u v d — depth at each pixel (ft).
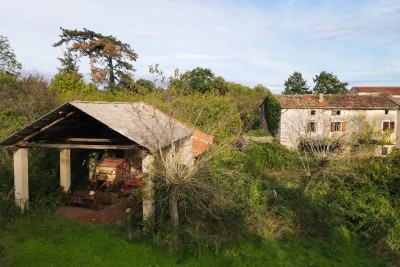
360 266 33.19
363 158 53.36
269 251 33.78
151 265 29.37
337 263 33.32
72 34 113.09
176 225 33.04
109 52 112.78
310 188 50.16
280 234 37.52
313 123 108.99
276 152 80.79
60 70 107.86
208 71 146.41
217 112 70.08
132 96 86.38
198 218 35.63
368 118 111.86
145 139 33.63
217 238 33.42
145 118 40.63
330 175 50.34
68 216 39.27
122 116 37.27
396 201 47.03
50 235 33.96
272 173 70.95
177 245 32.07
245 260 31.48
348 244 38.34
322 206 43.42
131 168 50.14
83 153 54.75
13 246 31.50
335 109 111.04
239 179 44.01
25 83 71.41
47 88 77.00
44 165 48.08
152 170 32.35
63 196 43.83
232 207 37.35
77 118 38.96
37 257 29.53
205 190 36.24
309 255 34.14
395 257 35.12
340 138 56.49
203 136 59.77
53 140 41.83
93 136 46.65
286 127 103.45
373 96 119.03
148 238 33.58
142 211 37.27
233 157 55.83
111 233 34.65
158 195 34.22
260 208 39.70
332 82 183.83
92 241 32.96
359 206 44.57
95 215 39.81
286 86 202.59
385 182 49.70
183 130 42.88
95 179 47.03
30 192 41.60
